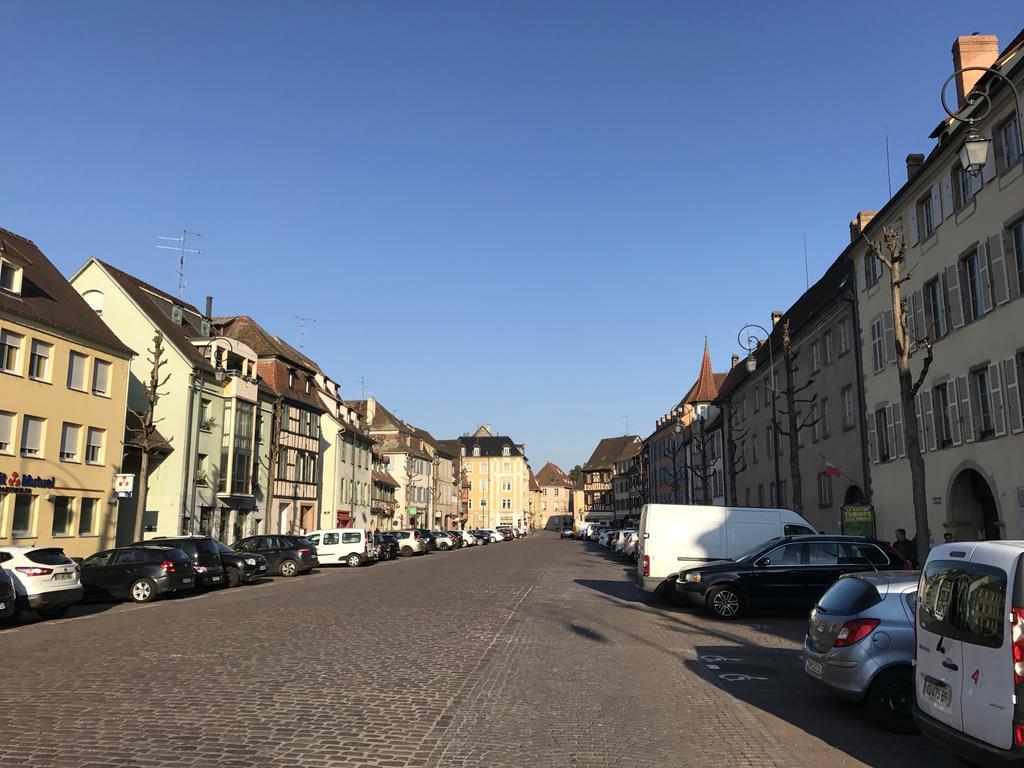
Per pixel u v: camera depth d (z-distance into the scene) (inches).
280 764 240.4
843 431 1179.9
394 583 995.9
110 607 773.9
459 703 328.5
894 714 297.7
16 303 1103.6
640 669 421.4
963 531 825.5
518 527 5423.2
